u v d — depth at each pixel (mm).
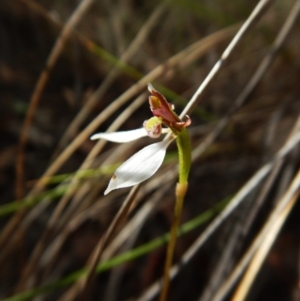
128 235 178
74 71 271
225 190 217
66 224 181
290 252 197
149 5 336
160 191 184
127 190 202
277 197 173
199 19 328
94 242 210
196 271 196
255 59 274
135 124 256
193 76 291
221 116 249
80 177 177
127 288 199
